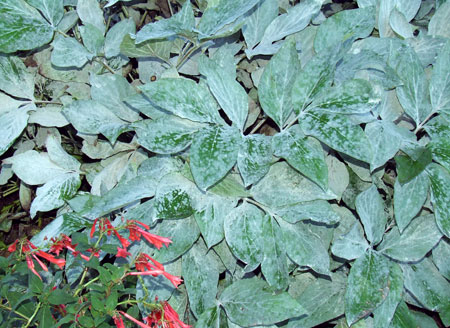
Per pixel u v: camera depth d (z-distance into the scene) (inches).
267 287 26.9
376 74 28.7
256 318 26.5
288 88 27.2
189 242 27.0
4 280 23.4
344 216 28.6
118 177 29.7
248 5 26.8
